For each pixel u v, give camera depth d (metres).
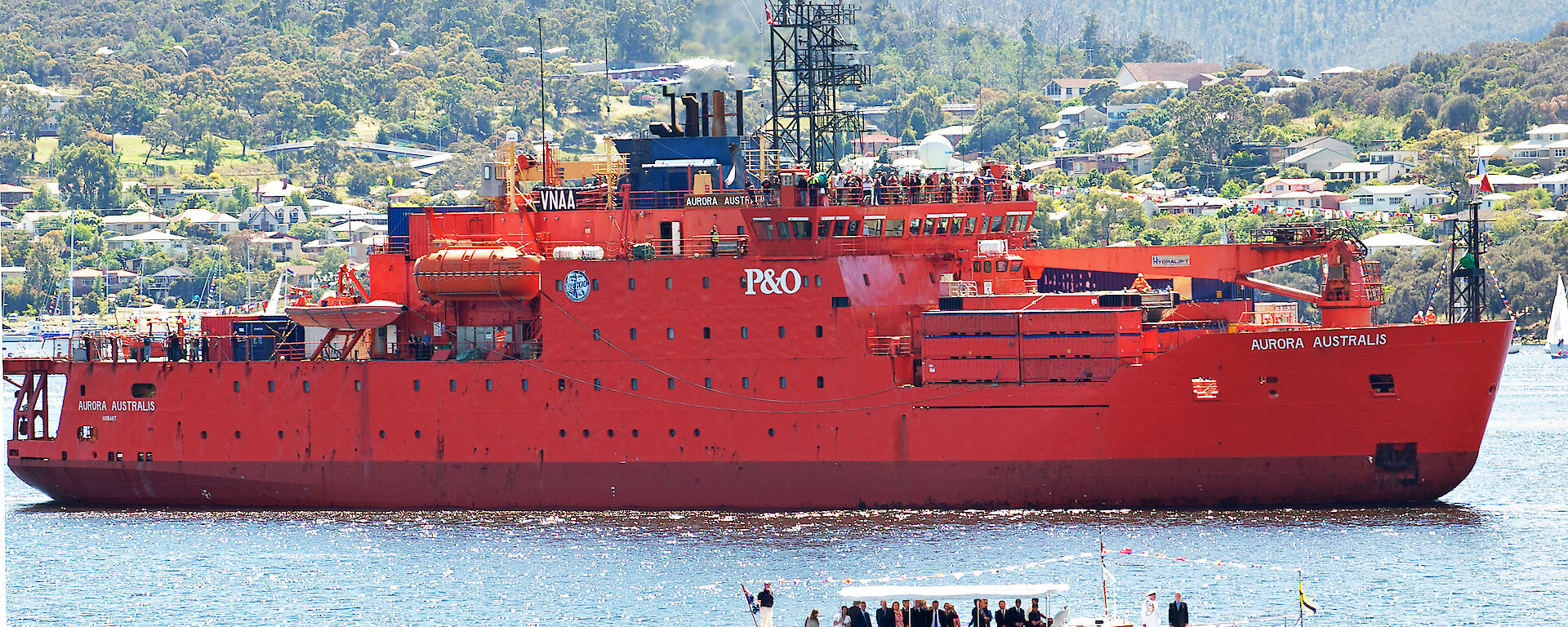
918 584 198.00
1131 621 184.25
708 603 194.75
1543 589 198.88
